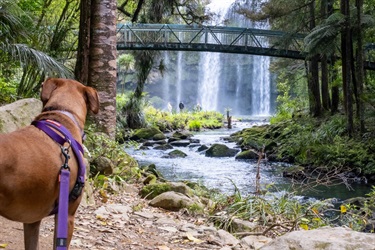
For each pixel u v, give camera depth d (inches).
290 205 265.1
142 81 1003.9
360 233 130.7
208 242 195.0
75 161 99.8
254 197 266.8
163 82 1766.7
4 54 368.2
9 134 93.5
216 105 1792.6
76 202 100.9
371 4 771.4
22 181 88.0
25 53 333.7
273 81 1683.1
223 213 250.5
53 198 94.3
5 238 157.2
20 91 427.5
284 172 549.3
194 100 1788.9
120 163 334.6
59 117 104.3
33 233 105.5
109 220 210.8
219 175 538.0
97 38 356.8
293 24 873.5
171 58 1772.9
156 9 928.3
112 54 360.2
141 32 928.9
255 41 961.5
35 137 94.8
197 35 945.5
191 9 943.7
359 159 574.2
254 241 204.4
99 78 355.3
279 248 125.7
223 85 1793.8
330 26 664.4
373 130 661.3
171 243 189.5
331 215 333.4
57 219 95.2
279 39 904.9
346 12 674.2
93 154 304.7
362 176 548.1
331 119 765.9
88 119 350.9
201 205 275.7
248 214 251.4
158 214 242.8
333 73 860.0
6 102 378.3
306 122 817.5
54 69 340.5
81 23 381.7
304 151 643.5
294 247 124.9
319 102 866.1
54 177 93.3
